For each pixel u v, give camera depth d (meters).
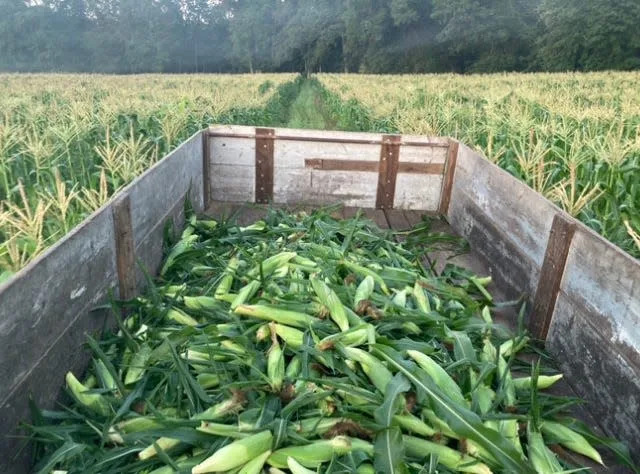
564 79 24.08
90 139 6.66
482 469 1.52
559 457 1.73
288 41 76.31
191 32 91.56
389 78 30.89
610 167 4.31
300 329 2.12
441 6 53.88
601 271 1.95
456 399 1.74
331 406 1.71
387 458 1.48
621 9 42.59
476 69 52.44
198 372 1.88
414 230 3.78
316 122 15.91
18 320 1.46
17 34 85.81
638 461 1.66
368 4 63.19
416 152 4.25
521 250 2.74
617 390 1.79
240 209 4.02
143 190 2.59
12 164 5.16
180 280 2.79
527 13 55.56
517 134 6.60
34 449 1.58
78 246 1.86
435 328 2.20
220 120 9.80
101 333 2.09
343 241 3.31
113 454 1.49
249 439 1.48
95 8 89.31
